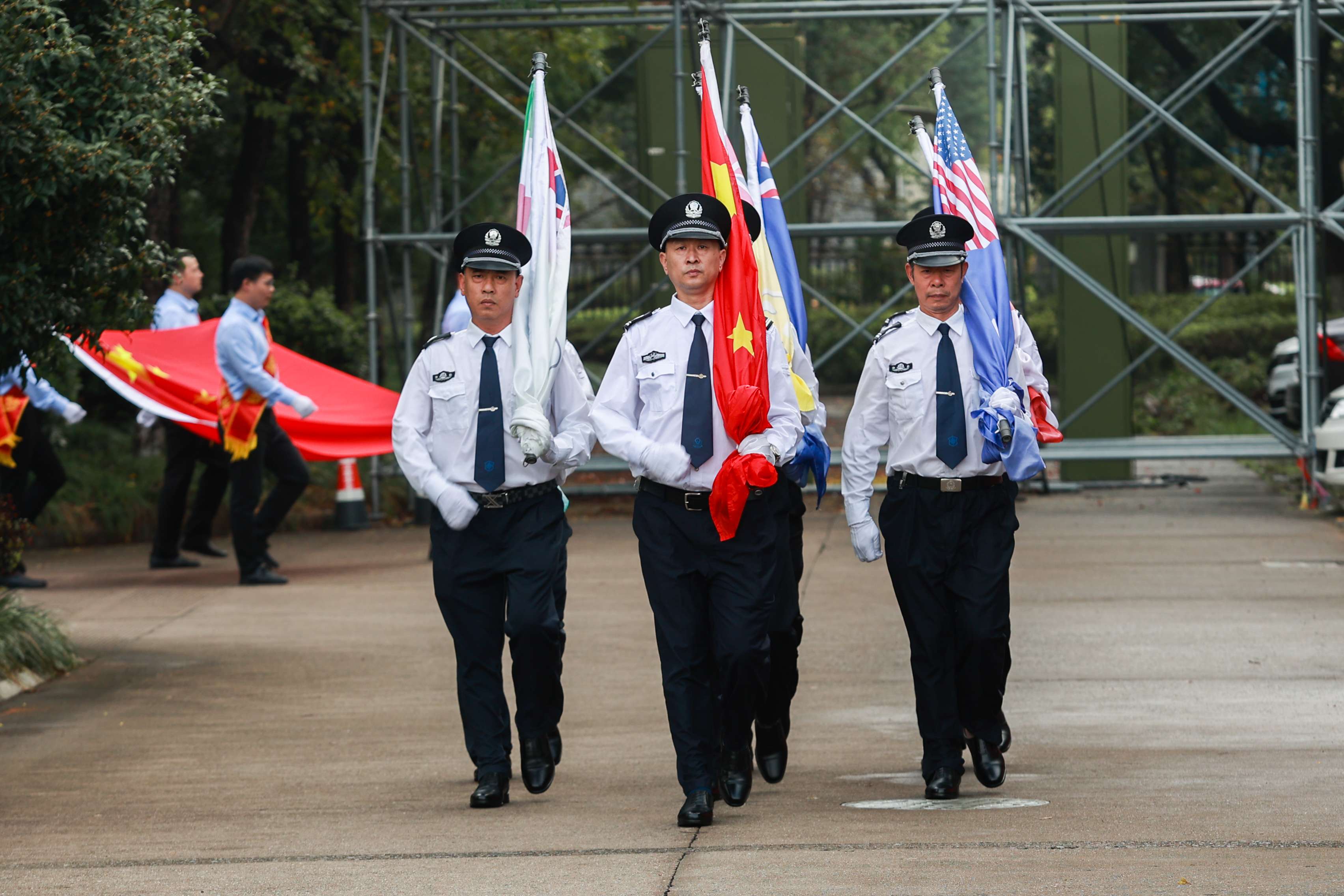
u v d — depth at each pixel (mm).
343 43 55688
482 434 17281
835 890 13078
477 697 17609
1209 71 46688
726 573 16125
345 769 19375
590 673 25188
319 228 69062
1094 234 47531
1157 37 62000
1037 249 44844
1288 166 69125
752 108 51875
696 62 50531
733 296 16203
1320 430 41406
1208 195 72125
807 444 17750
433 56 49875
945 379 16891
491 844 15398
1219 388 44500
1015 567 34625
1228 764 17922
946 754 16891
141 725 22125
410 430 17516
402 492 49500
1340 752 18391
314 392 39812
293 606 32156
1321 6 44781
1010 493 17172
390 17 46812
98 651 27688
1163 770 17766
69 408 34969
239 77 53156
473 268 17297
